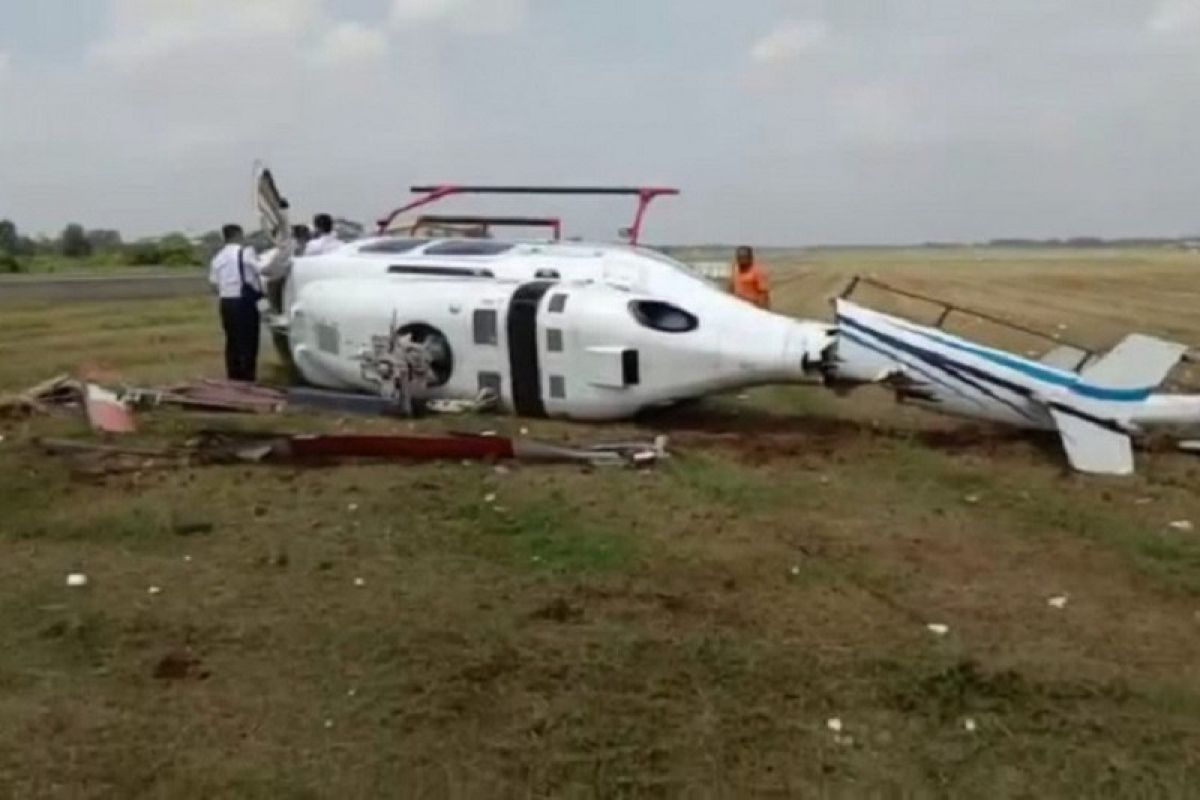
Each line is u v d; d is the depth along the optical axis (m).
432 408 10.85
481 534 6.97
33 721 4.56
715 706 4.71
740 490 7.99
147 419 10.51
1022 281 42.66
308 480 8.19
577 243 11.84
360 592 6.00
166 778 4.15
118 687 4.88
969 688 4.88
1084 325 22.39
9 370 14.54
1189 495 7.98
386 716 4.62
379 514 7.36
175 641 5.37
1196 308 27.42
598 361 10.16
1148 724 4.56
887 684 4.91
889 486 8.20
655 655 5.21
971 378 9.26
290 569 6.35
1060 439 9.30
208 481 8.14
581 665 5.10
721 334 9.94
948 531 7.13
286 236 13.59
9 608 5.76
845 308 9.77
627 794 4.07
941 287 38.00
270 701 4.76
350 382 11.45
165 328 20.92
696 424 10.56
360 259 11.77
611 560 6.50
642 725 4.55
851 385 9.88
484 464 8.64
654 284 10.59
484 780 4.15
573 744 4.41
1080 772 4.19
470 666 5.09
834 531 7.10
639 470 8.50
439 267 11.33
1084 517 7.41
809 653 5.23
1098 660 5.16
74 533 7.00
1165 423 9.05
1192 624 5.61
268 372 13.45
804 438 9.83
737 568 6.40
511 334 10.45
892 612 5.76
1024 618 5.68
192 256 58.22
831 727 4.54
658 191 13.30
